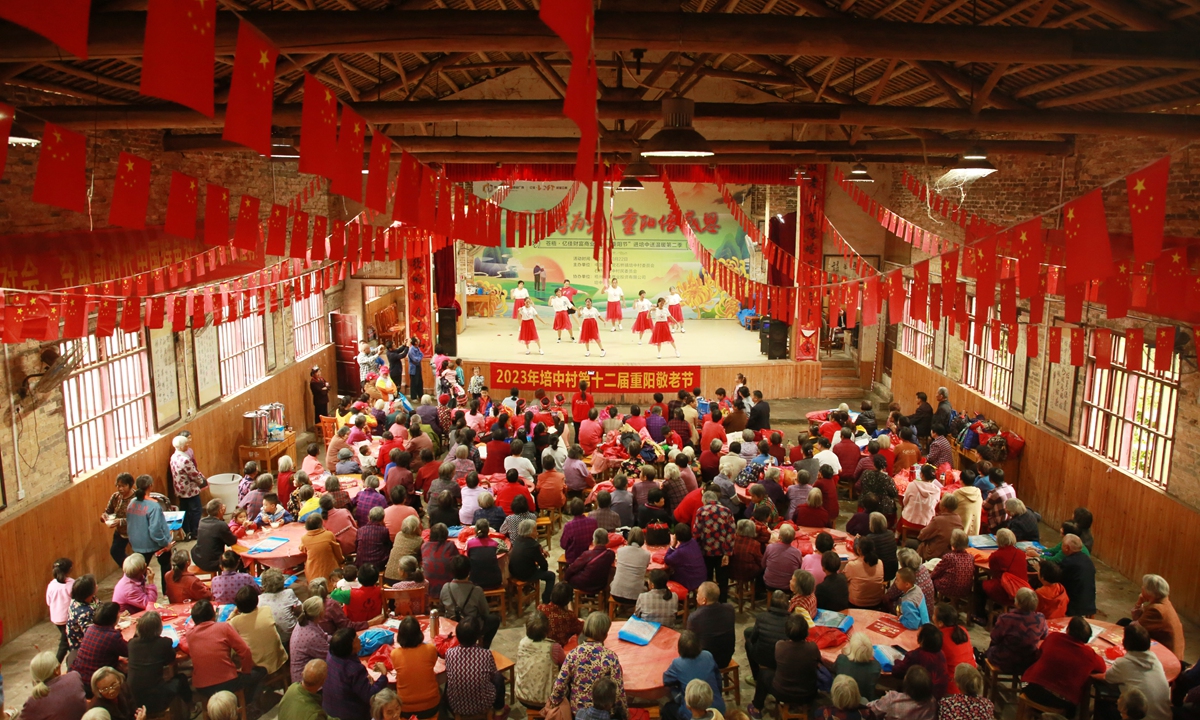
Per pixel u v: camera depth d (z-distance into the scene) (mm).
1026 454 12773
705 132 18094
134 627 6891
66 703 5617
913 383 17406
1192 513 9086
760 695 6898
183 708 6680
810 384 18984
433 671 6156
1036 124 7926
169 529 9227
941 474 10859
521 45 5133
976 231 12023
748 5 12164
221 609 7199
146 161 3799
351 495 10148
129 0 5965
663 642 6707
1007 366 13617
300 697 5488
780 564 8102
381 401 13688
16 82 8078
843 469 12039
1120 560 10430
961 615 9078
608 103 10484
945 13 8734
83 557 9680
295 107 8648
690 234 16750
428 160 15688
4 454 8516
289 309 16109
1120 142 9828
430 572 8039
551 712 5734
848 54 5672
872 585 7641
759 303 17078
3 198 8266
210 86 2316
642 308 20109
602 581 8320
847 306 9398
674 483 9820
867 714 5770
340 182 3521
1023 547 8641
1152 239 3668
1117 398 10711
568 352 19859
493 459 11391
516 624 8766
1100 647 6773
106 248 9281
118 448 10531
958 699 5441
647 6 5895
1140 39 5742
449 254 20000
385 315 21344
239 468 13633
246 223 5008
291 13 5027
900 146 12633
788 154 14656
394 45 5078
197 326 11461
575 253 23641
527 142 13172
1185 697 6047
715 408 13484
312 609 6402
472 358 19078
